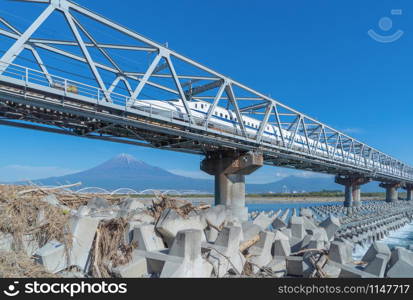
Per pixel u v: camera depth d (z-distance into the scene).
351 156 74.06
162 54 26.98
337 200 123.88
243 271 12.03
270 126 48.53
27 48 25.08
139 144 34.12
